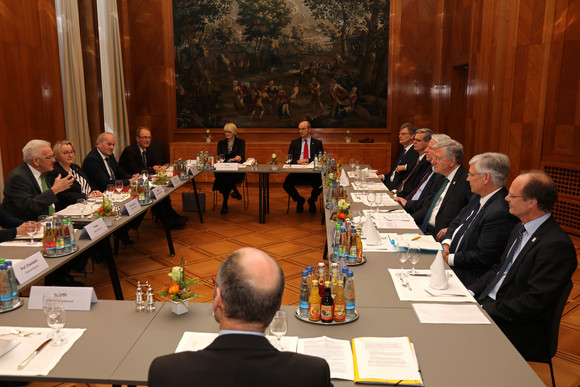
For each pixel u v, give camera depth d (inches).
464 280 124.1
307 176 292.0
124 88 374.3
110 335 80.4
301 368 48.8
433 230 166.9
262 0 370.6
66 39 279.0
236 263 51.3
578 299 165.5
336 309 83.1
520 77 262.1
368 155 369.7
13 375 68.3
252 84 381.1
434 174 190.7
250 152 378.9
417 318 85.9
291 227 262.5
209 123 387.9
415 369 69.0
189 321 85.8
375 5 367.6
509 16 265.4
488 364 71.0
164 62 380.8
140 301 90.9
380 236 136.1
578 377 118.0
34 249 123.4
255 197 349.1
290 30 373.7
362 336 79.0
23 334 79.7
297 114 383.6
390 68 372.8
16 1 234.1
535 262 97.0
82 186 206.7
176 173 244.8
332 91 378.9
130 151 259.6
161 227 262.1
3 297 88.9
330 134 385.4
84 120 297.7
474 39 302.5
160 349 75.9
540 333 97.9
